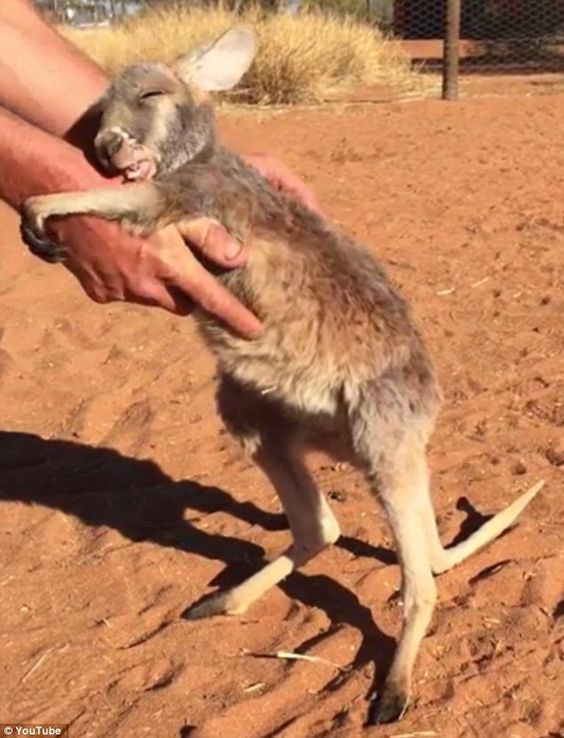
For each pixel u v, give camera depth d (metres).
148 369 1.29
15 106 0.81
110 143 0.77
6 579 0.90
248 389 0.82
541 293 1.48
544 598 0.84
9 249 1.76
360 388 0.78
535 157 2.31
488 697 0.74
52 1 4.21
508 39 4.39
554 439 1.08
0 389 1.25
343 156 2.40
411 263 1.62
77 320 1.43
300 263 0.78
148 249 0.71
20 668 0.79
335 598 0.85
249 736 0.73
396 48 3.80
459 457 1.05
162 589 0.88
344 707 0.74
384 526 0.94
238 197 0.77
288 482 0.84
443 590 0.86
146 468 1.08
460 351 1.30
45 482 1.06
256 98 3.23
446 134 2.61
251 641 0.82
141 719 0.74
